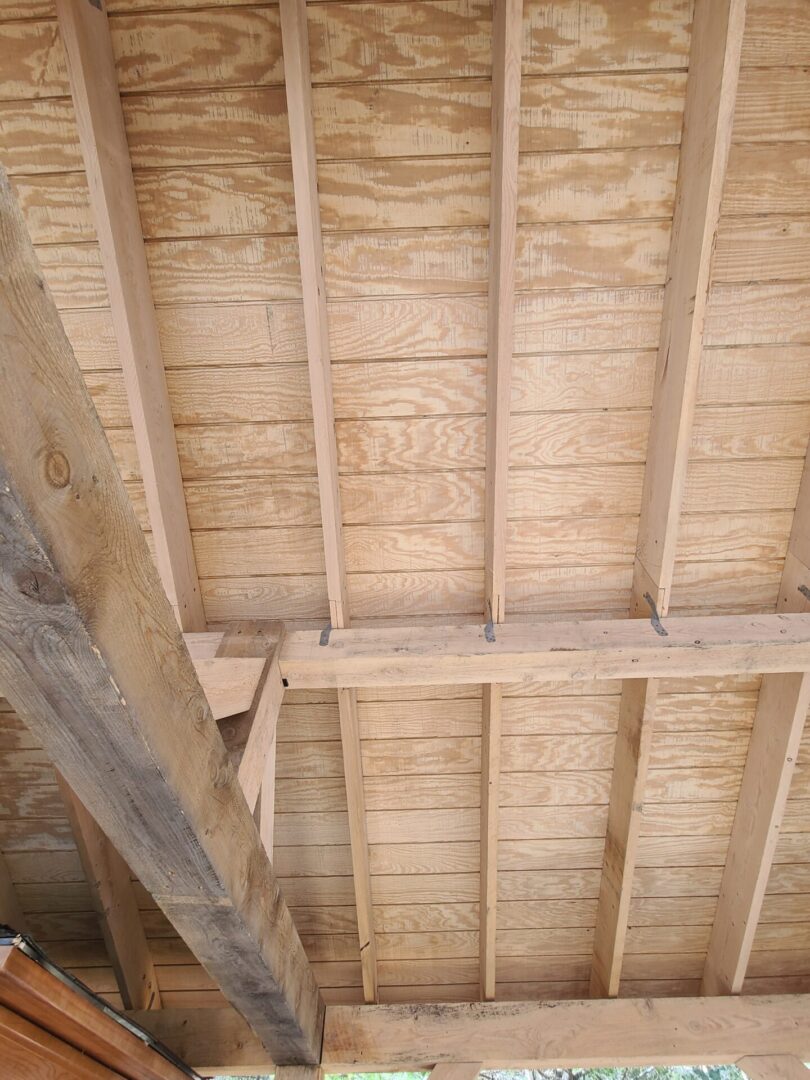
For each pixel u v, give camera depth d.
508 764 2.24
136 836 1.02
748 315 1.71
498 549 1.78
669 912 2.49
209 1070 2.20
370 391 1.79
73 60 1.33
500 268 1.47
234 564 1.99
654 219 1.62
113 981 2.68
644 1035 2.20
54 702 0.76
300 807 2.31
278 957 1.56
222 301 1.70
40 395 0.59
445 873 2.43
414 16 1.47
